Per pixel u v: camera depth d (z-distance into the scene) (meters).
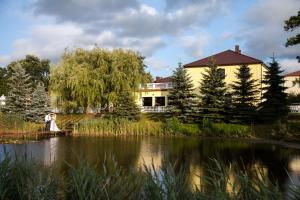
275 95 33.19
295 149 21.97
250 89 35.25
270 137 29.48
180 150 21.58
